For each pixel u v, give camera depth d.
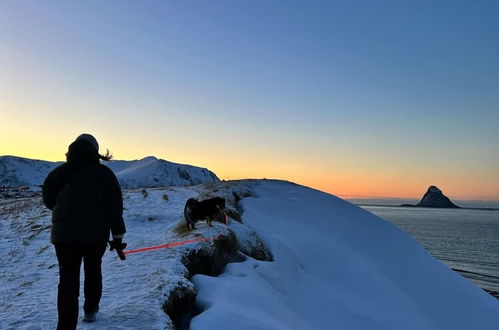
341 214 26.94
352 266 19.22
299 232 21.83
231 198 23.62
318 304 13.34
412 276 21.03
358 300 15.71
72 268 5.27
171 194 26.86
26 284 9.64
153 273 8.95
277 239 18.30
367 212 28.78
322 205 27.94
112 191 5.55
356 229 25.02
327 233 23.11
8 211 22.05
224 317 7.16
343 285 17.16
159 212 19.69
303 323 9.75
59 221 5.27
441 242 126.94
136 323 6.18
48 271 10.94
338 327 12.23
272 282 12.62
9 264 12.38
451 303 19.30
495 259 89.19
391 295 17.52
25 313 6.89
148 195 26.17
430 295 19.50
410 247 24.66
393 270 21.00
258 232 18.27
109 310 6.73
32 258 12.86
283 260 16.14
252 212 23.36
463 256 93.62
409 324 14.91
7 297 8.34
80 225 5.24
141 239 13.84
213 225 13.88
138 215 18.83
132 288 8.10
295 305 12.10
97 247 5.45
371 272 19.12
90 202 5.36
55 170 5.52
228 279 10.45
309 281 15.56
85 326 5.95
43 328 6.11
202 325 6.82
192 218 13.61
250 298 9.18
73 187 5.35
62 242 5.21
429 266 22.86
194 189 30.41
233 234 13.71
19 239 15.76
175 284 8.04
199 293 8.77
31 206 22.88
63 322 5.15
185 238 12.37
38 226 17.33
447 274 22.52
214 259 11.26
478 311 19.27
